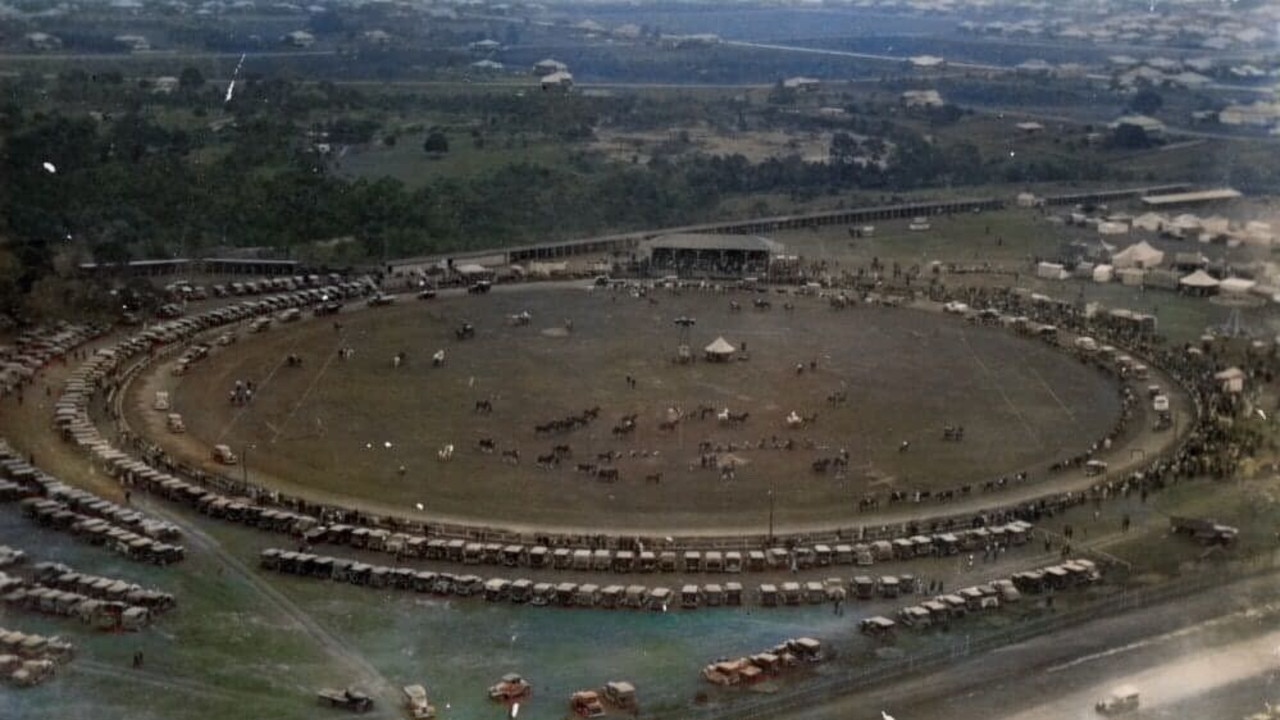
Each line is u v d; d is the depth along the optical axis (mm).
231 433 192750
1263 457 189875
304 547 155000
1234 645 137875
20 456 177875
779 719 121875
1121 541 163125
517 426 199000
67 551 150750
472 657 131875
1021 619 142875
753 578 151250
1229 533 163000
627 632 138125
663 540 158500
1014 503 173000
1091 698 127375
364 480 177000
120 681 124000
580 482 178000
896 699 126250
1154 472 182875
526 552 153000
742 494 175125
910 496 175000
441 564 152500
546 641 135750
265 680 125500
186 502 166125
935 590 148750
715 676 127812
